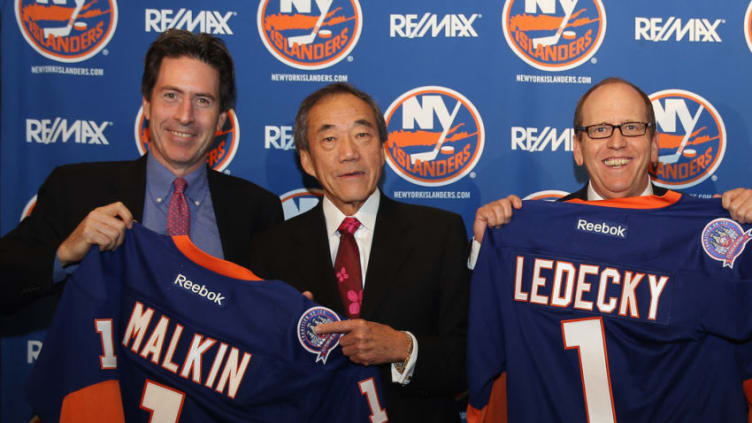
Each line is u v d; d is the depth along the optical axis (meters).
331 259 1.36
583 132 1.42
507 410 1.26
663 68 1.83
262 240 1.43
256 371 1.19
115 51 1.82
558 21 1.83
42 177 1.81
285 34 1.83
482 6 1.84
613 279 1.27
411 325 1.30
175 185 1.42
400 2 1.83
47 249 1.24
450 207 1.85
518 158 1.85
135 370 1.21
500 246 1.31
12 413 1.80
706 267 1.23
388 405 1.27
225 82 1.46
